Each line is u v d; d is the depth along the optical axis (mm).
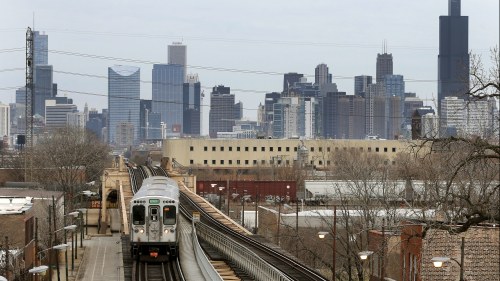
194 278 85438
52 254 109000
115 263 113875
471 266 86000
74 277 103875
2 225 102562
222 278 79125
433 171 88000
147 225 97500
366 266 113188
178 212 98688
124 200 145500
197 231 119062
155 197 97750
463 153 58375
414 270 90625
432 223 51094
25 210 107312
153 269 92312
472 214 46875
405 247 92938
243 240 110938
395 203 104062
